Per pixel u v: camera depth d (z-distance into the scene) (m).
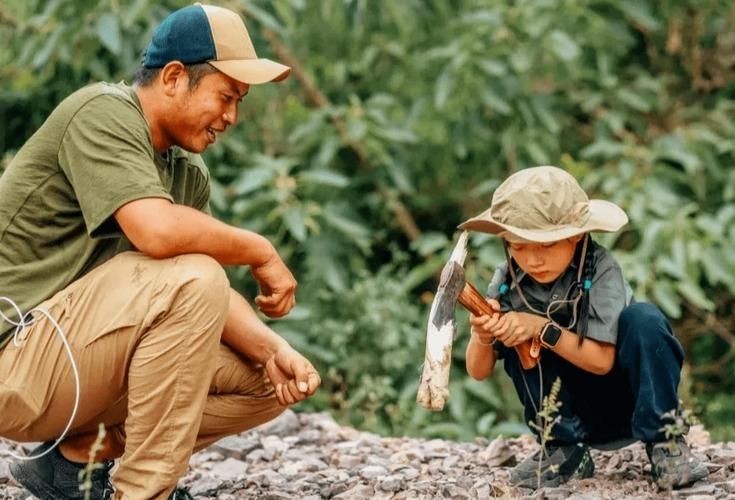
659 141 8.57
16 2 8.12
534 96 8.62
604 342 3.70
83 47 7.73
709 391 9.05
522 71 8.29
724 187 8.74
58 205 3.46
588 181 8.12
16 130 8.83
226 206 8.18
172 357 3.29
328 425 5.65
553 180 3.70
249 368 3.72
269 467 4.79
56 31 7.58
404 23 8.35
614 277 3.75
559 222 3.66
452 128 8.63
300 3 7.72
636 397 3.71
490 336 3.83
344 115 8.46
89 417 3.47
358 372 7.74
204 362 3.33
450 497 3.93
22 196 3.46
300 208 7.74
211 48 3.45
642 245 7.64
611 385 3.84
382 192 8.83
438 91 8.05
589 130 9.16
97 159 3.35
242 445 4.98
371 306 7.73
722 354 9.27
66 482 3.63
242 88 3.52
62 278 3.47
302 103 8.82
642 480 4.06
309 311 7.58
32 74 8.57
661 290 7.57
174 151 3.72
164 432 3.32
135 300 3.30
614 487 3.93
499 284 3.87
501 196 3.73
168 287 3.28
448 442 5.30
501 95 8.49
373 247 9.05
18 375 3.37
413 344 7.71
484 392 7.64
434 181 9.09
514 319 3.68
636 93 9.02
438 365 3.59
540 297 3.80
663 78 9.13
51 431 3.47
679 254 7.55
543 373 3.84
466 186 9.04
